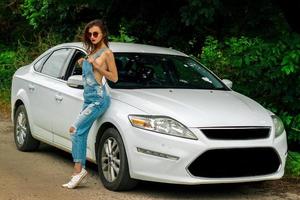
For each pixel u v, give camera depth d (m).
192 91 7.27
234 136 6.35
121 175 6.55
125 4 12.41
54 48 8.68
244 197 6.85
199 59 10.48
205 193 6.93
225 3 10.78
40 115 8.27
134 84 7.27
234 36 10.73
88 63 6.68
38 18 13.98
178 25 11.77
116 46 7.95
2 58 15.30
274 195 7.00
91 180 7.27
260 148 6.48
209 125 6.28
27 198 6.43
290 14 10.75
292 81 8.58
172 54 8.09
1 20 17.11
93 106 6.70
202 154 6.19
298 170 7.84
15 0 16.45
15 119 9.12
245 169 6.44
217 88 7.72
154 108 6.46
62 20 13.90
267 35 10.56
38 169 7.82
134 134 6.38
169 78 7.55
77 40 13.17
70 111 7.46
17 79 9.12
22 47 15.12
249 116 6.63
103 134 6.86
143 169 6.33
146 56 7.79
